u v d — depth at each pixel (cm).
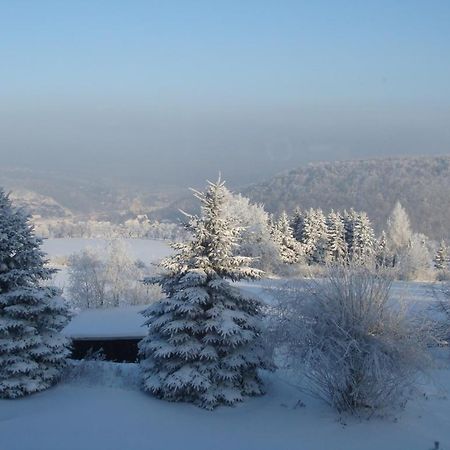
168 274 1933
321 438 1523
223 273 1941
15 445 1450
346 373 1612
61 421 1620
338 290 1702
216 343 1830
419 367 1634
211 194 1922
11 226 1873
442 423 1634
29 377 1845
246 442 1495
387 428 1593
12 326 1812
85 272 4509
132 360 2730
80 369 2092
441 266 6719
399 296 1728
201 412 1734
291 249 7100
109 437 1513
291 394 1922
